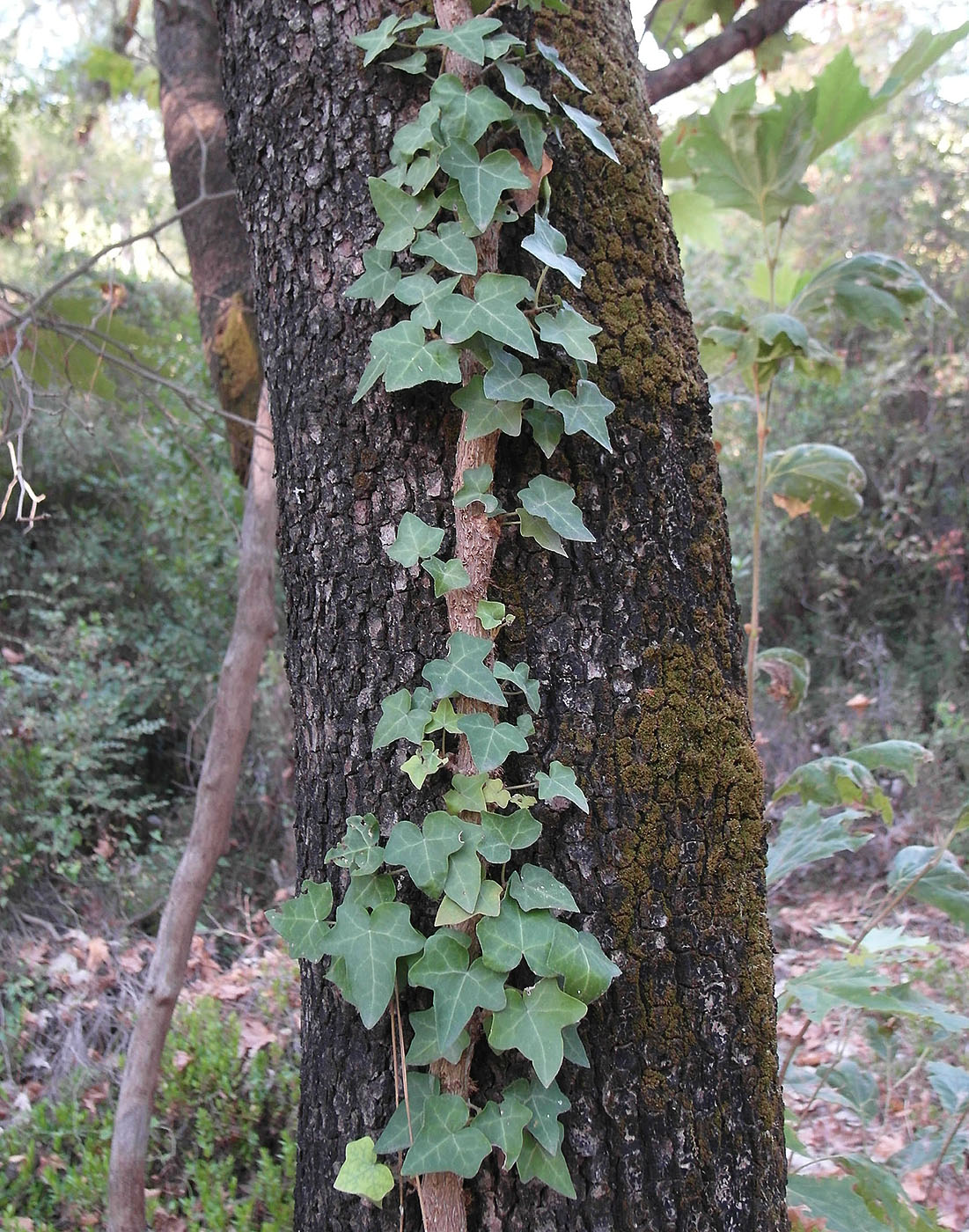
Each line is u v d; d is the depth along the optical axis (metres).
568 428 1.14
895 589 6.17
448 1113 1.10
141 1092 2.16
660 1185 1.17
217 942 3.87
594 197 1.27
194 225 3.05
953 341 6.27
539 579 1.20
